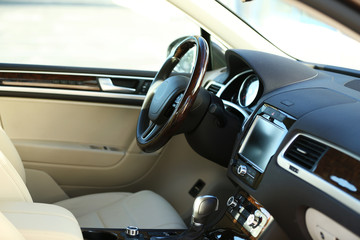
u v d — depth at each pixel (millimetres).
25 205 959
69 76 2100
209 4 1865
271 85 1562
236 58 1827
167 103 1578
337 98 1424
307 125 1283
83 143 2162
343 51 1854
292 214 1287
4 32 6863
